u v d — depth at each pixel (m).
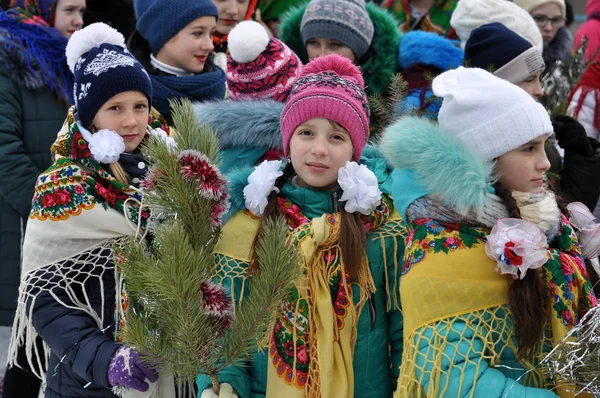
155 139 2.00
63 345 2.40
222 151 2.85
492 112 2.12
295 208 2.36
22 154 3.53
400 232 2.36
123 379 2.24
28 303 2.50
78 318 2.46
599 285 2.37
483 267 2.04
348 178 2.30
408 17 4.66
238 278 2.32
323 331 2.24
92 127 2.64
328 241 2.30
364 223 2.34
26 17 3.67
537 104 2.14
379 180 2.49
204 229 1.98
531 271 2.04
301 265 2.04
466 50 3.48
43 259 2.52
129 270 1.95
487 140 2.12
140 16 3.66
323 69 2.48
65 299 2.50
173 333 1.91
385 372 2.34
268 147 2.84
